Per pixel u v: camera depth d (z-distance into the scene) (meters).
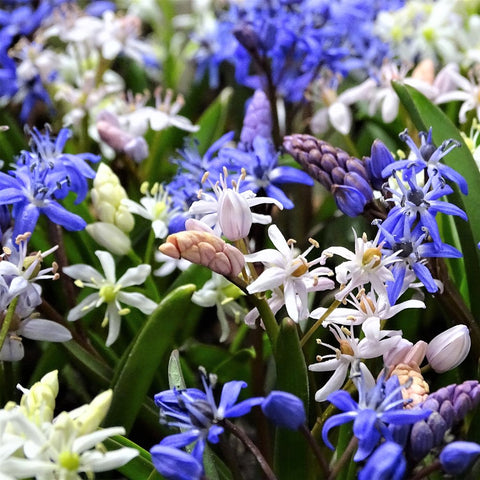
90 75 0.48
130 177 0.45
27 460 0.36
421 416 0.36
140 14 0.55
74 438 0.36
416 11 0.50
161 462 0.35
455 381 0.41
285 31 0.46
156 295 0.42
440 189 0.39
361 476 0.35
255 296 0.38
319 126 0.47
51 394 0.37
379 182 0.40
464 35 0.49
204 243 0.37
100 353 0.42
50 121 0.52
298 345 0.37
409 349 0.38
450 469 0.35
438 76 0.46
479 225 0.41
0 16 0.50
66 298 0.43
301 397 0.38
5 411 0.36
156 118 0.46
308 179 0.41
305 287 0.38
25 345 0.46
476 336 0.40
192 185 0.42
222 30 0.49
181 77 0.54
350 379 0.38
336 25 0.48
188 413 0.36
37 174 0.40
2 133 0.46
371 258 0.38
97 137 0.48
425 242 0.39
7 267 0.39
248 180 0.41
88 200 0.47
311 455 0.38
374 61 0.49
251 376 0.42
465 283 0.42
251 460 0.43
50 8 0.51
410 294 0.42
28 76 0.48
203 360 0.43
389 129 0.47
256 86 0.47
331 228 0.45
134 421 0.41
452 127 0.42
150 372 0.40
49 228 0.42
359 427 0.36
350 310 0.39
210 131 0.47
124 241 0.42
